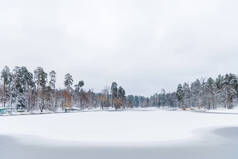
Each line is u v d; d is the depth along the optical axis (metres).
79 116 40.31
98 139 14.12
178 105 123.31
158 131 18.06
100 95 114.62
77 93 95.25
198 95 98.44
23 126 21.77
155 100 165.38
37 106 66.50
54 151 10.80
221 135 16.03
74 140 13.78
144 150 11.04
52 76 74.69
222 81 87.19
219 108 81.19
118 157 9.71
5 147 11.73
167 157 9.73
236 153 10.40
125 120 29.95
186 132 17.53
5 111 53.78
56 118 34.34
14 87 61.31
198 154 10.25
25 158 9.59
